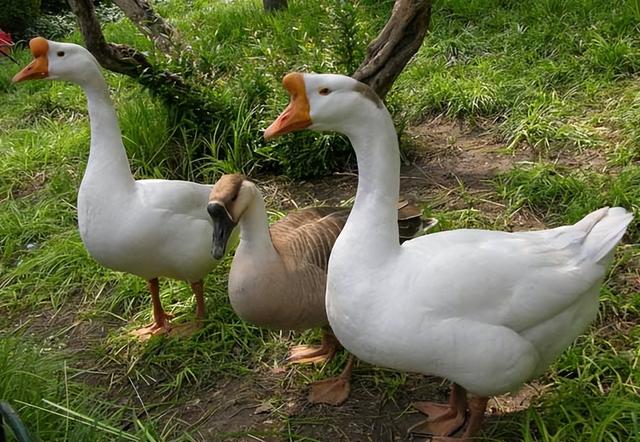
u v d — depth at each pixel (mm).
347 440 1397
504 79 2734
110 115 1597
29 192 2555
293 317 1438
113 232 1562
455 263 1160
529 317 1161
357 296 1176
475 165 2346
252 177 2463
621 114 2359
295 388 1550
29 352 1595
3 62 4215
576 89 2613
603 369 1430
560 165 2209
